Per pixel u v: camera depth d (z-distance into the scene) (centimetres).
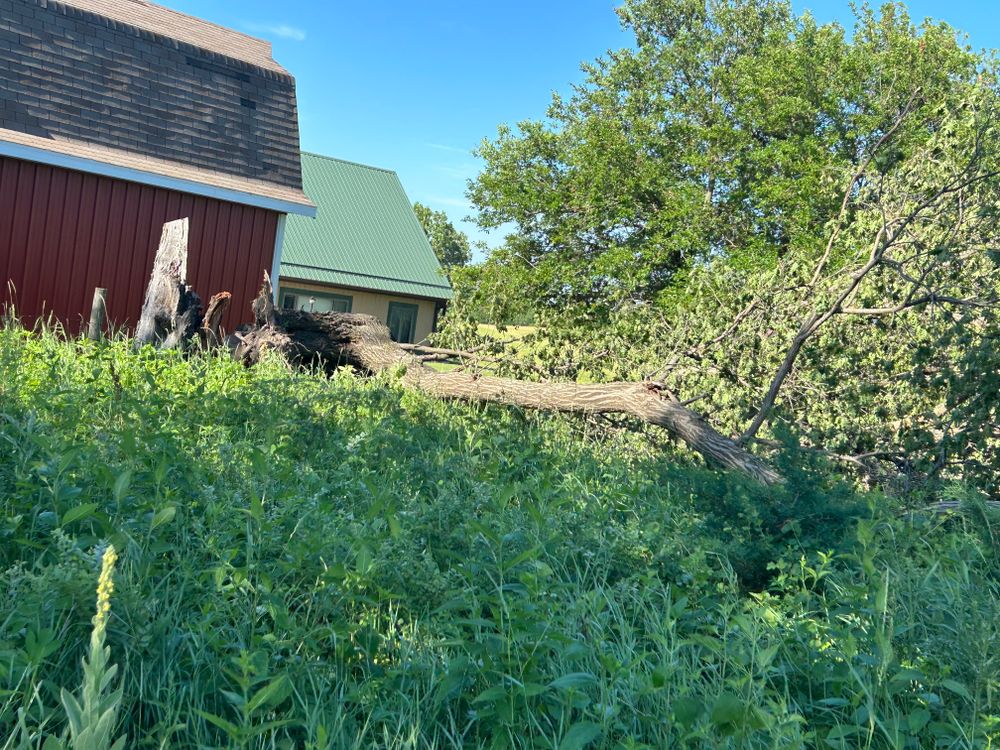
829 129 2405
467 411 862
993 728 271
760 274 934
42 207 1286
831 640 333
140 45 1489
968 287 773
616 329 991
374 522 362
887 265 800
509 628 281
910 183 812
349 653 291
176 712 243
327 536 342
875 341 848
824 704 293
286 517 366
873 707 274
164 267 1014
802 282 916
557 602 340
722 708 231
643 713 266
